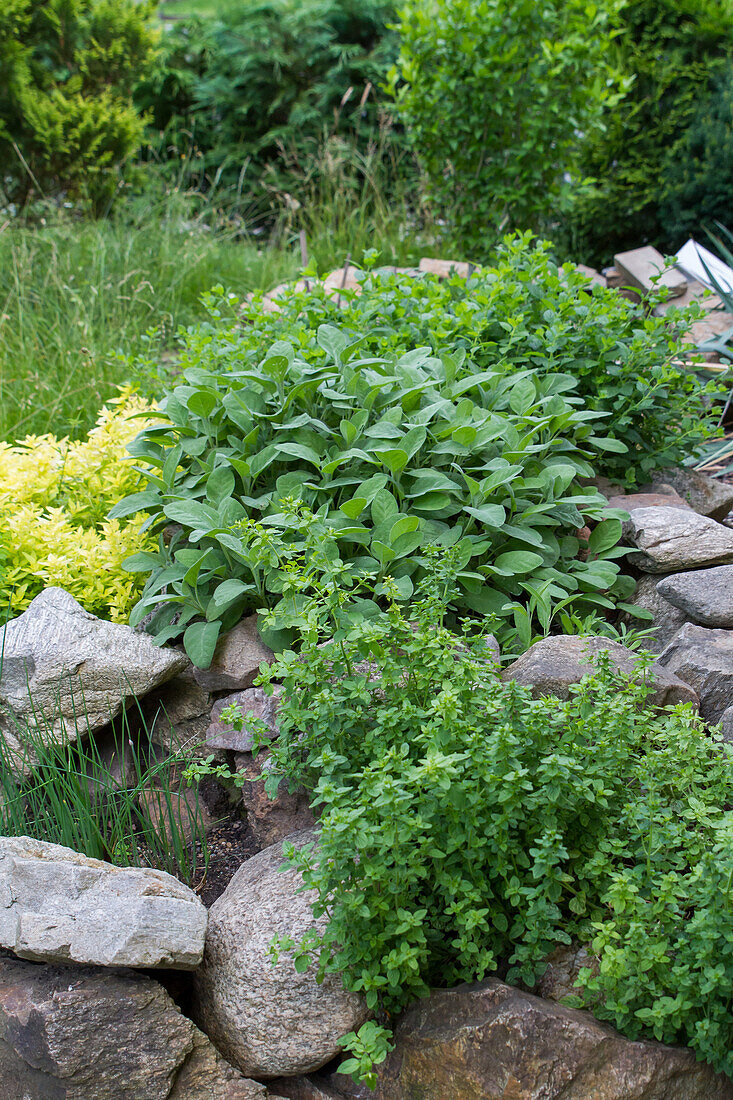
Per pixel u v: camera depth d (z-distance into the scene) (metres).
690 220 6.72
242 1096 1.95
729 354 4.84
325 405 3.24
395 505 2.84
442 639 2.19
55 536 3.14
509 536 3.06
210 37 10.53
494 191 6.15
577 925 2.06
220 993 2.06
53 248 6.09
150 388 4.32
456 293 4.25
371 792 1.81
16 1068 1.90
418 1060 1.91
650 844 2.00
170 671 2.76
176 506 2.88
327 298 4.23
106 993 1.93
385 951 1.95
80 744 2.58
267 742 2.27
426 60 5.98
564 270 4.00
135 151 8.04
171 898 2.03
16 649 2.67
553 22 5.81
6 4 6.84
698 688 2.63
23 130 7.21
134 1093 1.89
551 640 2.60
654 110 7.01
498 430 3.03
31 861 2.11
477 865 1.97
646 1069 1.82
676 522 3.11
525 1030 1.83
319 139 9.51
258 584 2.79
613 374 3.68
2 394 4.69
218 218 7.98
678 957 1.82
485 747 1.96
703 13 6.86
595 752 2.10
